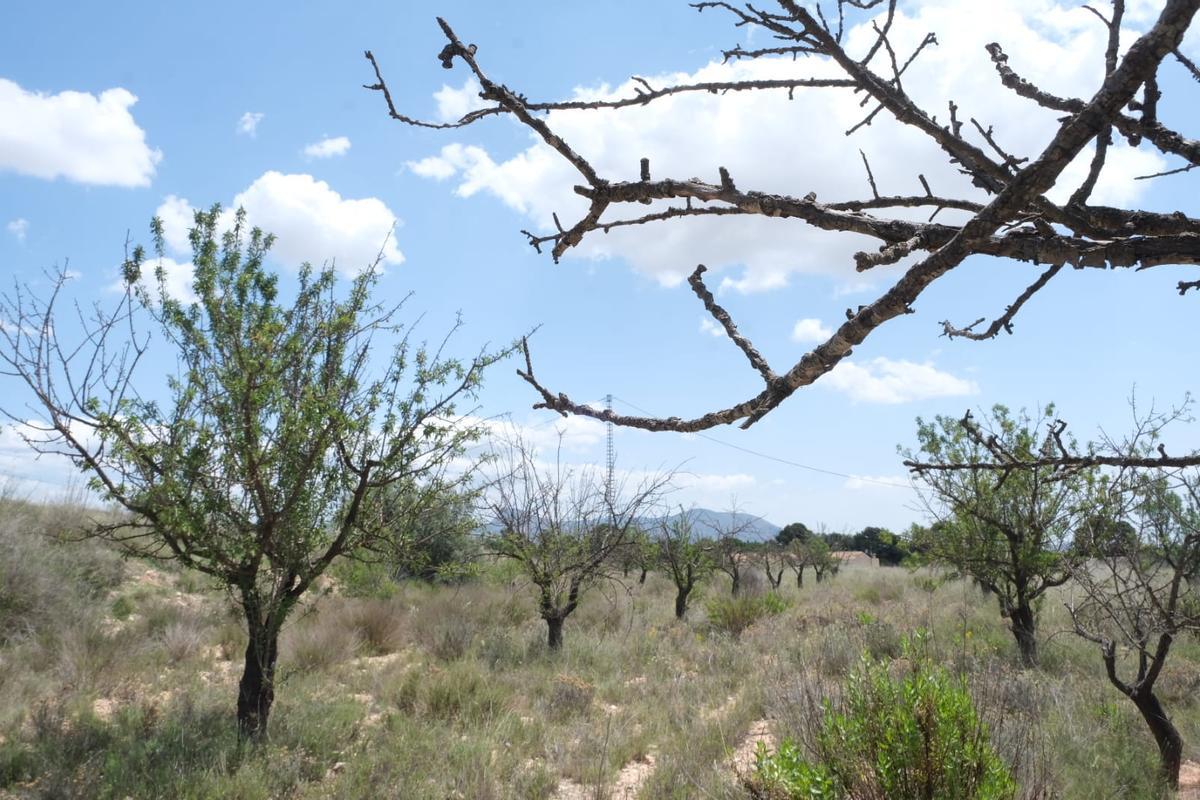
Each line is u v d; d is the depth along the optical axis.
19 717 7.19
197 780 5.79
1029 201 0.89
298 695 8.39
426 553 7.95
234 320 6.52
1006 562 9.88
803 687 5.46
